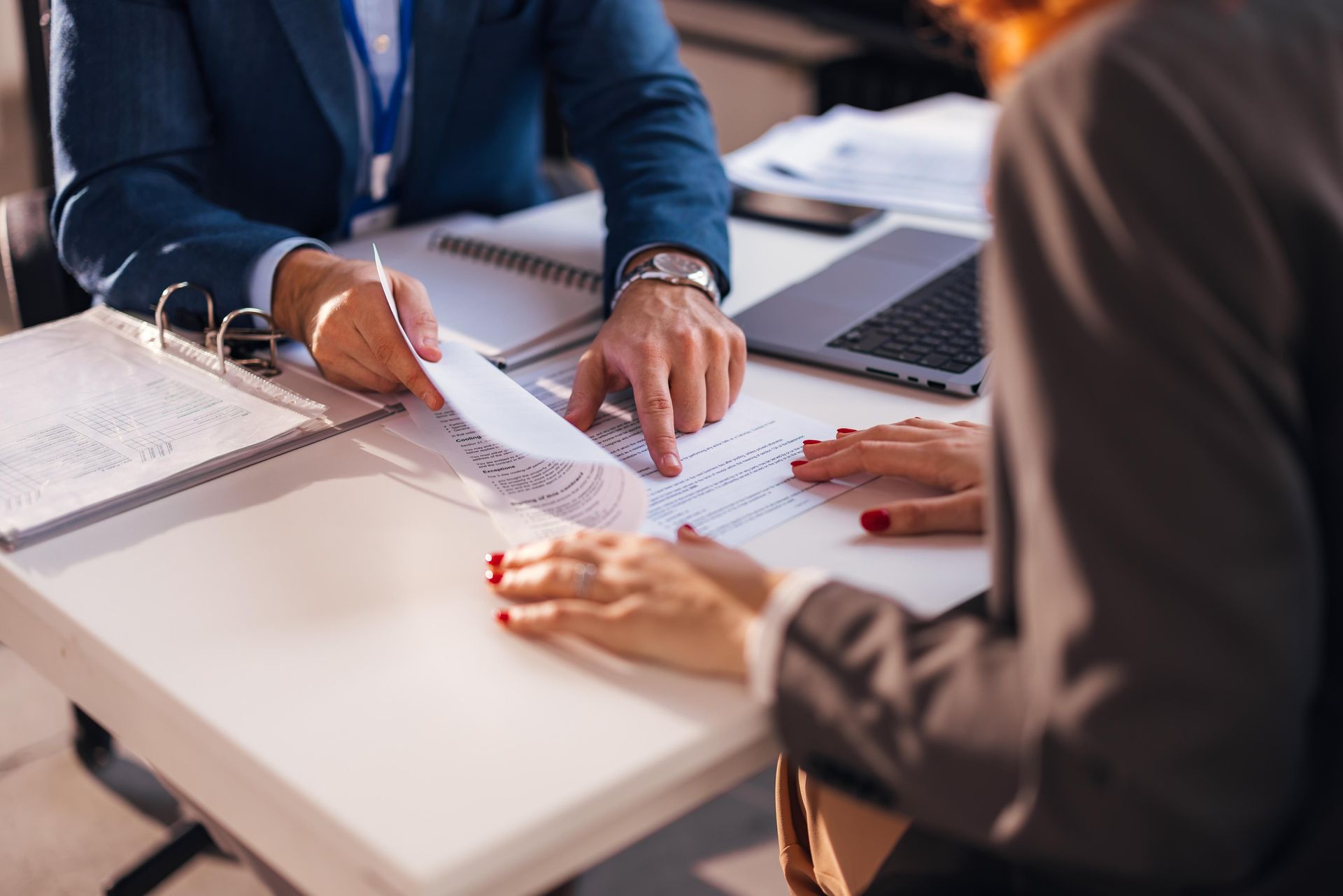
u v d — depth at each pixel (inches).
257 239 42.3
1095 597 19.2
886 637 23.0
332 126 51.3
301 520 31.2
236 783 24.2
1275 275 19.1
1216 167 18.7
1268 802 19.9
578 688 24.7
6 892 59.6
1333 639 21.3
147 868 56.4
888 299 46.2
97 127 46.0
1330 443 20.2
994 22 22.7
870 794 23.2
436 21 52.6
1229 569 18.5
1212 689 18.7
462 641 26.2
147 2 46.8
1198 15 20.4
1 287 65.6
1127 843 19.9
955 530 30.6
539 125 62.7
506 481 33.0
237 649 26.0
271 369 40.5
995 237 20.7
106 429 34.8
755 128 127.3
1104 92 19.1
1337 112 20.7
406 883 20.3
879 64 110.9
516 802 21.7
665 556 26.0
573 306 46.0
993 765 21.1
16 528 29.8
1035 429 19.9
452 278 48.9
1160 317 18.5
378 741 23.3
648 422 35.5
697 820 65.8
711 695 24.4
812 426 36.9
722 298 46.1
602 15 56.0
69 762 68.6
